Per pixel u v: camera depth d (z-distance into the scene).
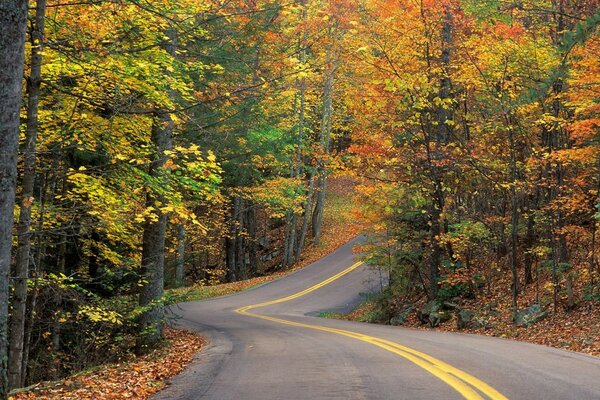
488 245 26.77
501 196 23.34
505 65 18.56
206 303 34.53
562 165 18.34
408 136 22.80
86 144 11.15
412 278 26.94
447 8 19.83
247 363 10.53
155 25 10.77
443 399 6.64
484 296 22.45
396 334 15.91
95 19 10.37
